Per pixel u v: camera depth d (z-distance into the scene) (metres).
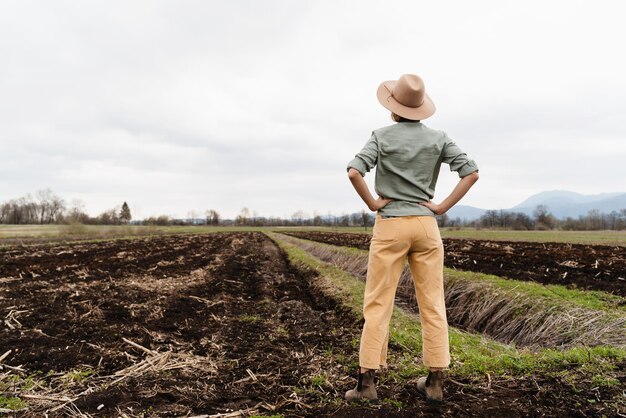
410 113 3.11
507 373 3.58
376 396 3.04
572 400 2.97
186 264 16.28
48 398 3.54
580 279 9.60
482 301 7.83
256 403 3.50
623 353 3.74
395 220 2.96
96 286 9.73
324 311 8.06
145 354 5.00
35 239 36.50
